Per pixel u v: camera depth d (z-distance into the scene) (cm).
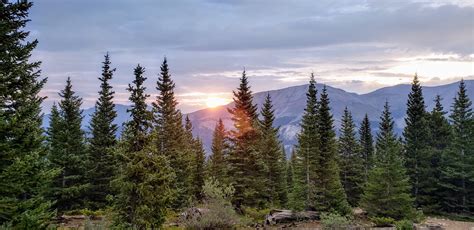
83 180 4225
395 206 4222
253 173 4478
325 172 4466
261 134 4716
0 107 1279
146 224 2267
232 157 4488
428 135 5781
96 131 4519
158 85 4778
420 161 5631
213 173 5769
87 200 4162
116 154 2288
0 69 1272
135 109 2341
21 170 1112
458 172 5281
